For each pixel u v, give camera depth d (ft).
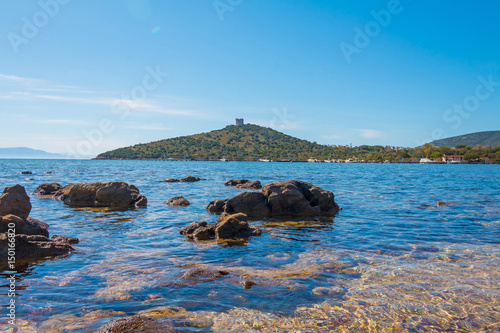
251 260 29.94
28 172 180.24
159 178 158.10
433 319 18.98
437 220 49.80
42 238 32.78
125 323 17.08
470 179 163.02
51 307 19.93
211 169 292.40
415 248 33.88
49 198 77.51
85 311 19.47
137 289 22.77
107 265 28.12
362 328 17.88
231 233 39.86
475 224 46.55
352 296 21.90
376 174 218.38
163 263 28.84
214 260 29.96
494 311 19.92
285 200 57.41
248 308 20.06
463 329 17.94
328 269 27.27
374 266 27.99
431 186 116.47
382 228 44.42
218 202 58.95
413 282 24.31
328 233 41.78
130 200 66.80
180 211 59.11
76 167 297.94
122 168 287.28
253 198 58.03
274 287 23.29
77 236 39.17
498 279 24.88
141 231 42.27
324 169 316.60
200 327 17.63
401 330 17.79
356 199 77.30
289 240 37.93
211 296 21.71
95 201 68.08
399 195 85.92
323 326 18.03
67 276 25.35
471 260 29.66
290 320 18.62
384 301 21.16
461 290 22.84
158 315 18.95
